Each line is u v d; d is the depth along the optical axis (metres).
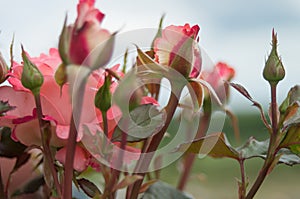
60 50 0.50
